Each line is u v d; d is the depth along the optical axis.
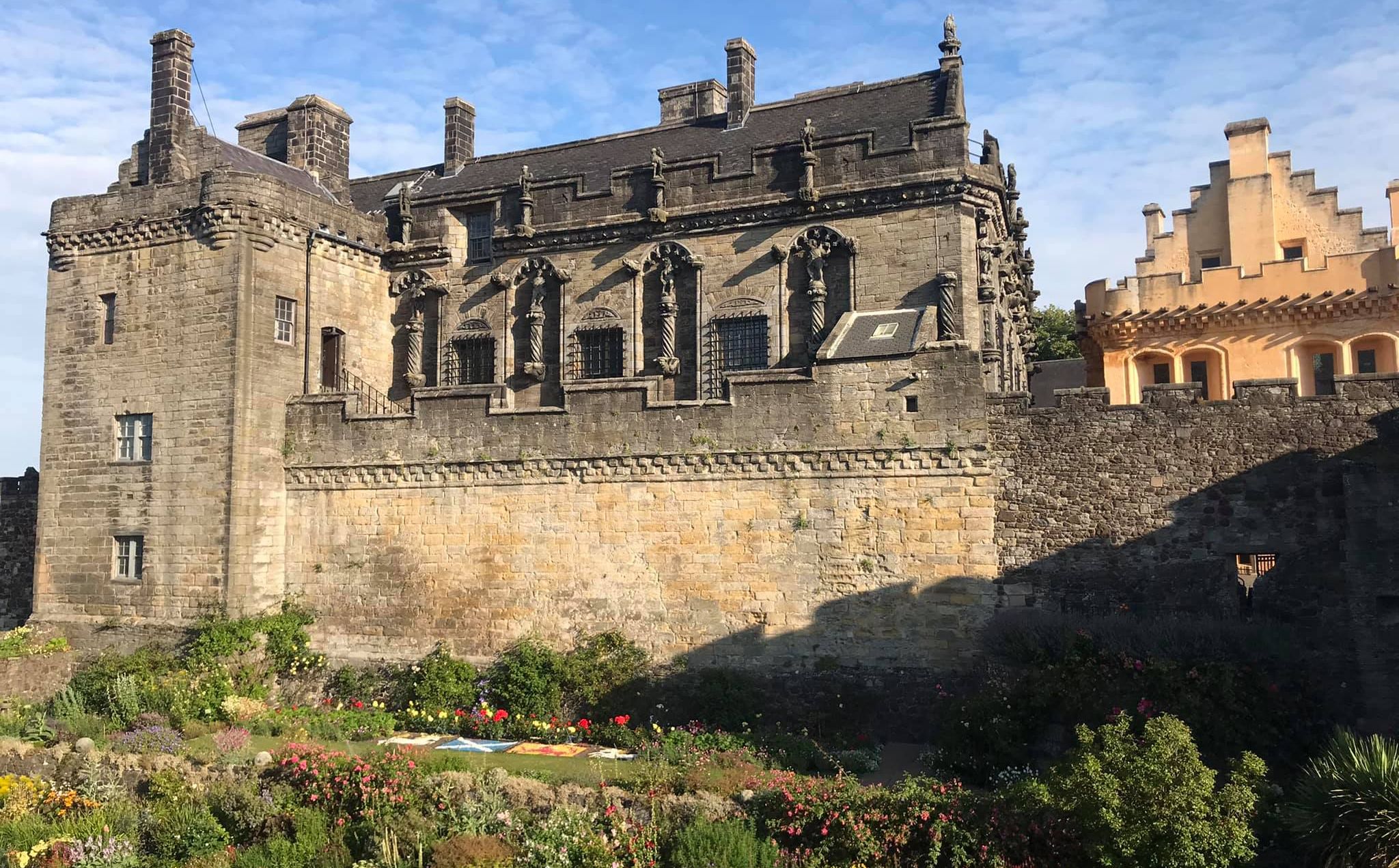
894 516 25.00
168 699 26.73
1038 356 58.88
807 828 18.50
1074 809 16.50
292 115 37.22
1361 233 36.56
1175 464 23.16
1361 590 20.80
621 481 27.23
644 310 32.16
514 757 23.22
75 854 20.52
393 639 29.00
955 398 24.72
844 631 25.09
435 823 19.92
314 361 31.61
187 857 20.34
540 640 27.53
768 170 30.66
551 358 33.25
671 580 26.59
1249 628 20.78
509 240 33.62
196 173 32.12
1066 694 20.81
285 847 19.77
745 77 34.66
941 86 31.59
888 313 27.89
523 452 28.09
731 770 20.77
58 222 32.19
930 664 24.38
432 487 28.98
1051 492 23.94
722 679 25.31
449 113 38.50
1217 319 35.69
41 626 31.12
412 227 34.91
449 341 34.41
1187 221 39.34
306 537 30.09
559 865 18.16
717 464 26.42
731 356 30.98
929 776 20.70
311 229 31.58
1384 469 20.88
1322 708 20.45
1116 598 23.25
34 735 25.64
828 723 24.55
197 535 29.30
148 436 30.58
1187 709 19.80
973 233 28.83
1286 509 22.22
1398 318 33.09
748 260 30.84
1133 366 37.09
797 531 25.70
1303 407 22.36
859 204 29.41
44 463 31.92
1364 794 15.39
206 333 29.75
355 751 23.53
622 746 24.55
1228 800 15.88
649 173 32.00
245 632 28.44
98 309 31.64
